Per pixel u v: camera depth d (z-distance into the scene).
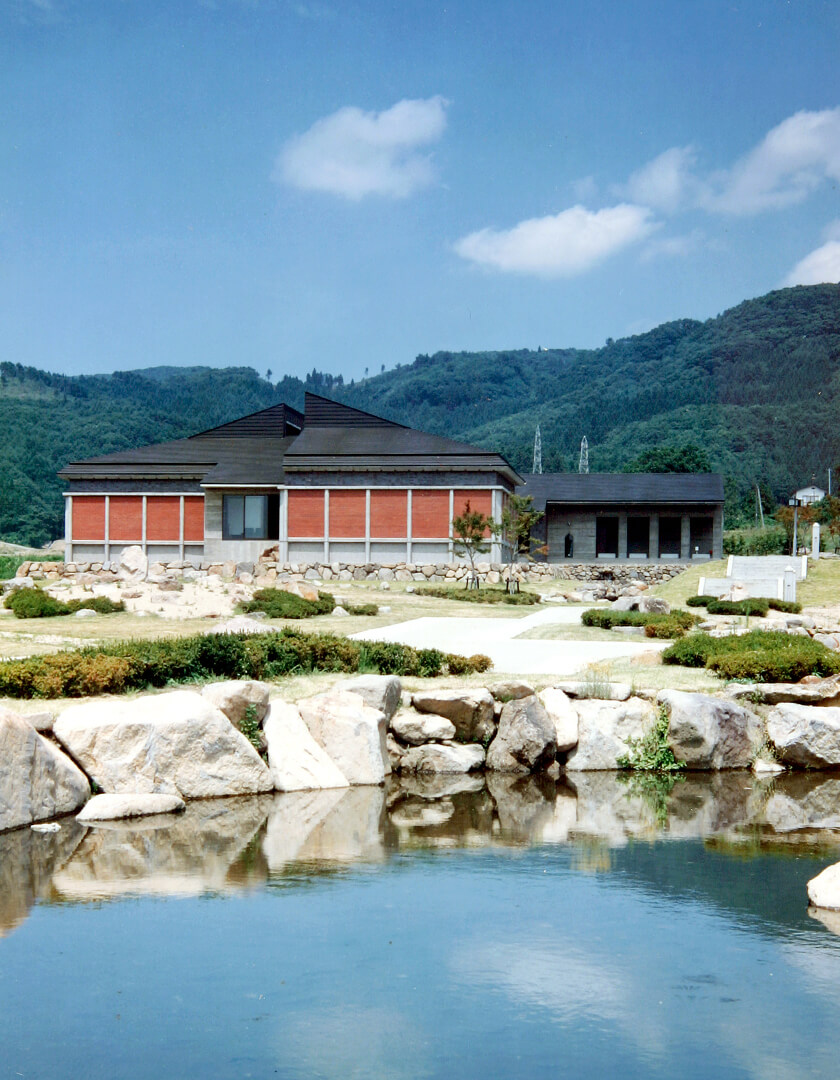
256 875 10.48
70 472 53.47
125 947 8.55
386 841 11.91
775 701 18.06
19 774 12.16
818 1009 7.56
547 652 23.34
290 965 8.23
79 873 10.44
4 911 9.33
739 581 43.22
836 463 181.25
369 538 49.00
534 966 8.26
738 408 199.38
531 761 16.34
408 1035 7.12
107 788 13.37
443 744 16.67
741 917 9.39
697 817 13.39
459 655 20.64
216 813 13.13
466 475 48.62
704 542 67.69
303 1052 6.88
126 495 53.41
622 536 65.75
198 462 54.19
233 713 15.09
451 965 8.26
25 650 21.92
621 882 10.41
